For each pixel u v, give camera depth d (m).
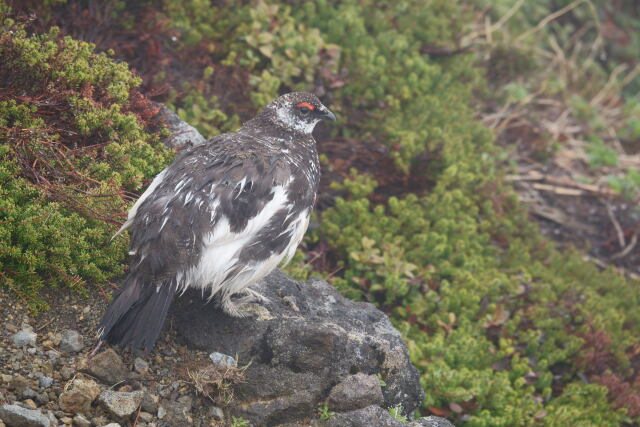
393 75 13.95
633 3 22.67
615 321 12.20
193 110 11.11
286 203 7.33
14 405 6.30
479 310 11.36
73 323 7.39
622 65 20.67
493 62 17.20
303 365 7.54
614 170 17.17
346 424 7.18
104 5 11.27
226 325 7.73
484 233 12.94
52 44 9.04
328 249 11.57
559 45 20.89
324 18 14.05
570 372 11.41
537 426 9.88
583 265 13.52
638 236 15.37
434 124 13.62
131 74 9.55
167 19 11.70
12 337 7.00
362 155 12.78
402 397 8.09
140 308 6.66
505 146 16.36
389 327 8.55
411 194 12.36
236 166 7.33
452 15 16.36
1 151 7.77
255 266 7.12
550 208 15.59
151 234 6.81
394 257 11.20
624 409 10.72
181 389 7.23
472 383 9.80
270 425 7.25
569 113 18.48
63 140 8.61
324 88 12.84
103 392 6.81
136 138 8.85
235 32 12.69
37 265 7.39
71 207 7.82
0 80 8.70
